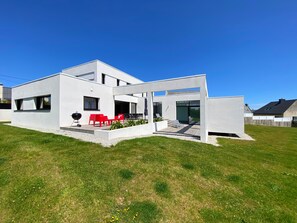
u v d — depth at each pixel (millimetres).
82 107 10633
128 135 7969
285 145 8586
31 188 2971
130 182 3340
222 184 3582
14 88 13570
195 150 6043
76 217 2326
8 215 2373
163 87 9977
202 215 2545
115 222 2258
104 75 15375
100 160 4289
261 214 2637
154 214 2471
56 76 9383
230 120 10945
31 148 5137
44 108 10516
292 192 3396
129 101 18719
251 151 6734
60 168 3727
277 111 34844
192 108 19250
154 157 4742
